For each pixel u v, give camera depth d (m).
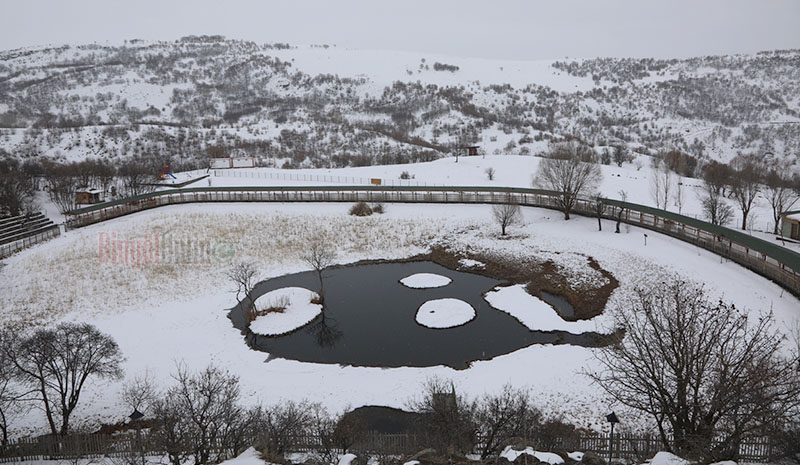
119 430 22.80
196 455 16.97
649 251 41.00
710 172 77.69
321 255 42.00
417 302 37.53
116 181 81.94
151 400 24.00
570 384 24.92
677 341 15.75
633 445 18.34
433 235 52.47
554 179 54.53
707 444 13.66
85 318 34.69
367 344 30.98
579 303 35.28
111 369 26.75
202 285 40.41
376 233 53.03
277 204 62.78
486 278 42.06
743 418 14.23
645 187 69.19
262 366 28.61
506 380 25.80
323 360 29.19
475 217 56.38
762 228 49.69
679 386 14.56
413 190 62.81
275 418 21.50
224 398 23.36
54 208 66.19
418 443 18.97
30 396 25.38
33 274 41.59
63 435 21.11
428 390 25.09
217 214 58.66
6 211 56.22
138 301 37.34
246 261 45.50
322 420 22.45
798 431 14.43
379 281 42.09
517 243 48.25
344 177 77.25
